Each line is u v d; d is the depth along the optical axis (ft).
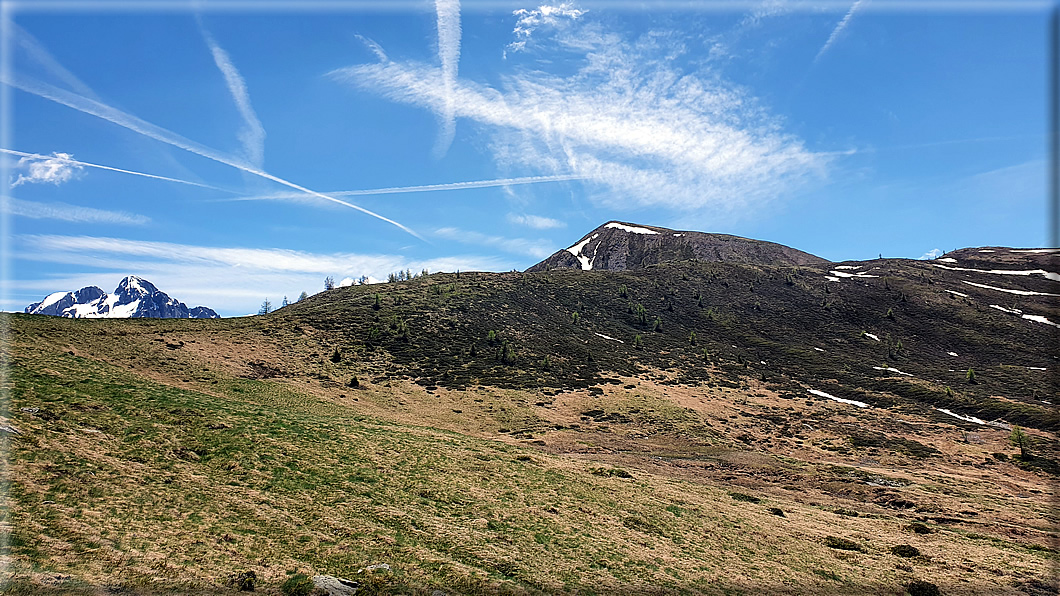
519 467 119.44
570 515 92.68
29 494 61.77
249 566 58.13
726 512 108.17
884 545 97.45
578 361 297.94
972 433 235.20
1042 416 246.06
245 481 83.41
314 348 255.29
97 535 57.26
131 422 95.96
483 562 69.15
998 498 146.00
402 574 62.08
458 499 92.73
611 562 74.90
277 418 123.13
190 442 93.81
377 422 155.12
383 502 85.71
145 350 189.26
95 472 72.54
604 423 210.38
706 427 217.36
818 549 91.76
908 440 221.25
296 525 71.87
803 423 238.07
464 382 241.76
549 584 65.57
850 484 152.97
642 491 114.83
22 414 84.33
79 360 144.56
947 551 95.50
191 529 64.28
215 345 221.87
